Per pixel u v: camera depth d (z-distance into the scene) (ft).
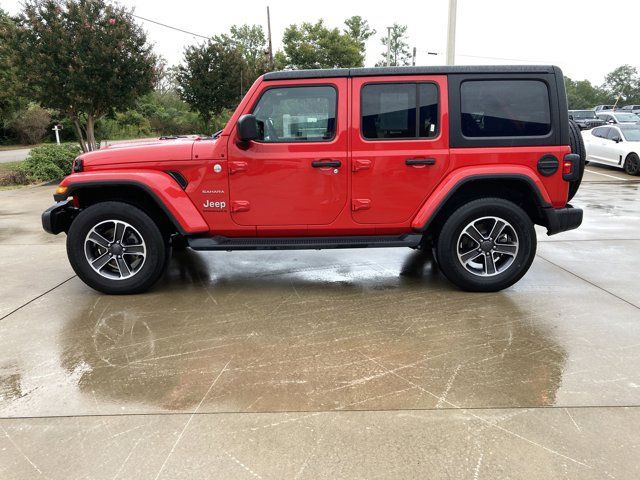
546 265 17.38
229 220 14.30
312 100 13.84
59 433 8.15
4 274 16.80
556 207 14.30
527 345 11.14
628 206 29.19
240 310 13.47
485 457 7.45
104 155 14.23
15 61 42.83
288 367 10.26
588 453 7.51
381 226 14.37
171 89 164.76
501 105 13.83
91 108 45.91
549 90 13.76
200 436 8.02
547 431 8.05
